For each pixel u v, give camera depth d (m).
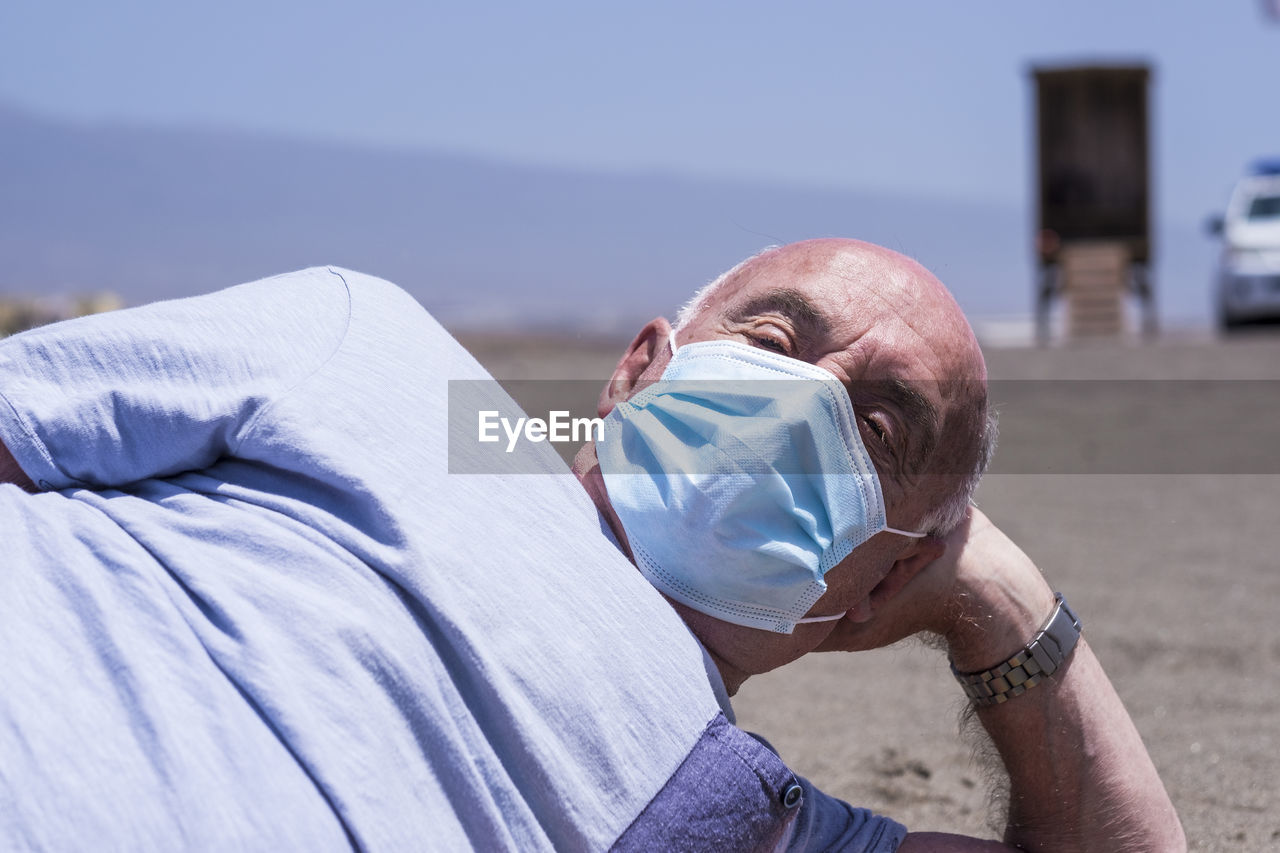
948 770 2.79
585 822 1.41
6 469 1.56
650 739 1.49
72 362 1.54
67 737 1.25
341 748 1.30
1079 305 16.73
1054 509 5.70
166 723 1.26
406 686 1.36
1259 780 2.67
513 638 1.44
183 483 1.55
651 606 1.57
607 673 1.48
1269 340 13.20
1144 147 17.00
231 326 1.60
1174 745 2.90
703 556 1.67
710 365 1.75
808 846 1.70
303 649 1.34
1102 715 1.87
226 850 1.22
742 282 1.87
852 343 1.75
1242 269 14.74
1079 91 17.05
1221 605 4.02
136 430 1.52
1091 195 17.17
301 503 1.49
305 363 1.60
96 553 1.40
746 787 1.53
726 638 1.73
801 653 1.83
